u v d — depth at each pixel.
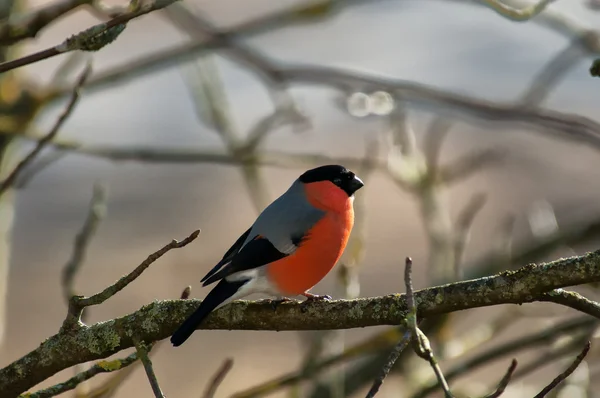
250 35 10.94
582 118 10.02
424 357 5.44
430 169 11.64
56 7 7.10
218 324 6.59
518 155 19.17
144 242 18.27
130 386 15.02
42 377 6.46
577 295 5.98
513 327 14.55
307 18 10.92
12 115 10.21
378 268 18.38
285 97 11.68
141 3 6.42
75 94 7.22
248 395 8.38
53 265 17.70
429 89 10.63
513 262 10.80
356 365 10.79
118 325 6.42
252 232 8.09
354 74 11.00
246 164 11.40
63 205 19.23
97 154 10.61
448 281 10.84
